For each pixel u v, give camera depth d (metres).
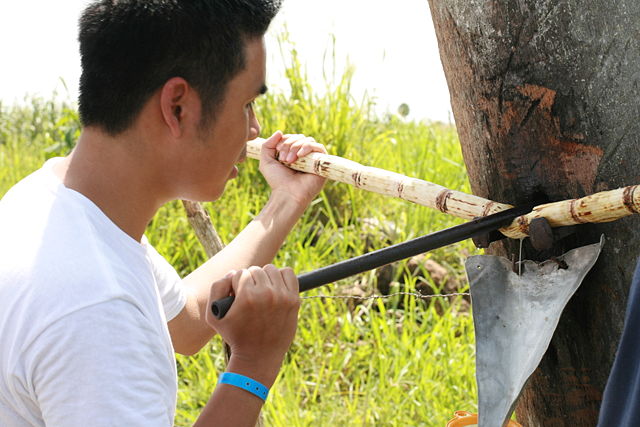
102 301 1.24
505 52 1.71
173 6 1.33
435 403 3.39
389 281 4.49
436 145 6.20
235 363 1.44
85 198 1.36
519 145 1.75
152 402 1.27
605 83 1.60
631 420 1.25
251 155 2.22
